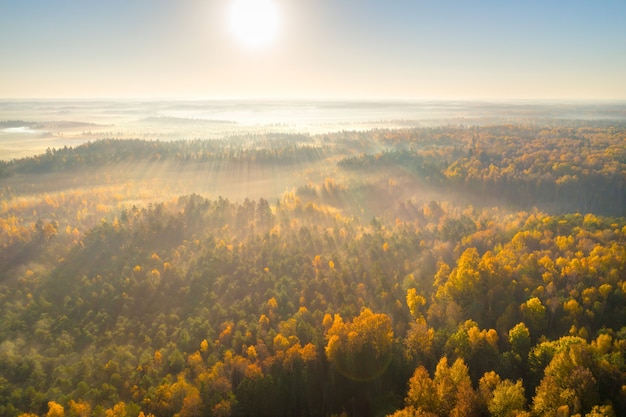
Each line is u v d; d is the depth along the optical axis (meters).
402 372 67.88
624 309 73.25
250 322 95.19
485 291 85.88
